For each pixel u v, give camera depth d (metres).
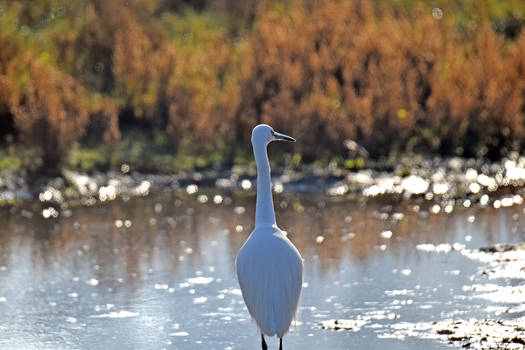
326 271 10.24
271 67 18.00
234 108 17.77
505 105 17.62
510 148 17.62
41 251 11.64
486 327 7.98
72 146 17.50
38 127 16.31
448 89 17.84
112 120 17.30
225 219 13.42
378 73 17.98
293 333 8.08
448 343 7.63
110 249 11.69
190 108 18.05
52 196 15.12
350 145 17.08
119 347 7.96
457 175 16.11
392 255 10.88
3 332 8.46
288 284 7.01
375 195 14.89
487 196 14.38
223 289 9.77
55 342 8.16
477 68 18.66
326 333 8.08
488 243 11.29
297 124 17.09
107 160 17.11
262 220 7.68
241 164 17.19
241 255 7.27
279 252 7.06
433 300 8.95
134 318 8.81
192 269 10.62
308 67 18.36
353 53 18.34
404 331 8.03
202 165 17.14
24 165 16.48
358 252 11.09
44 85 17.59
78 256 11.36
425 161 17.14
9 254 11.49
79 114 17.17
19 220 13.48
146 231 12.69
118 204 14.66
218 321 8.65
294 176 16.27
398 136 17.30
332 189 15.45
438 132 17.81
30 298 9.58
